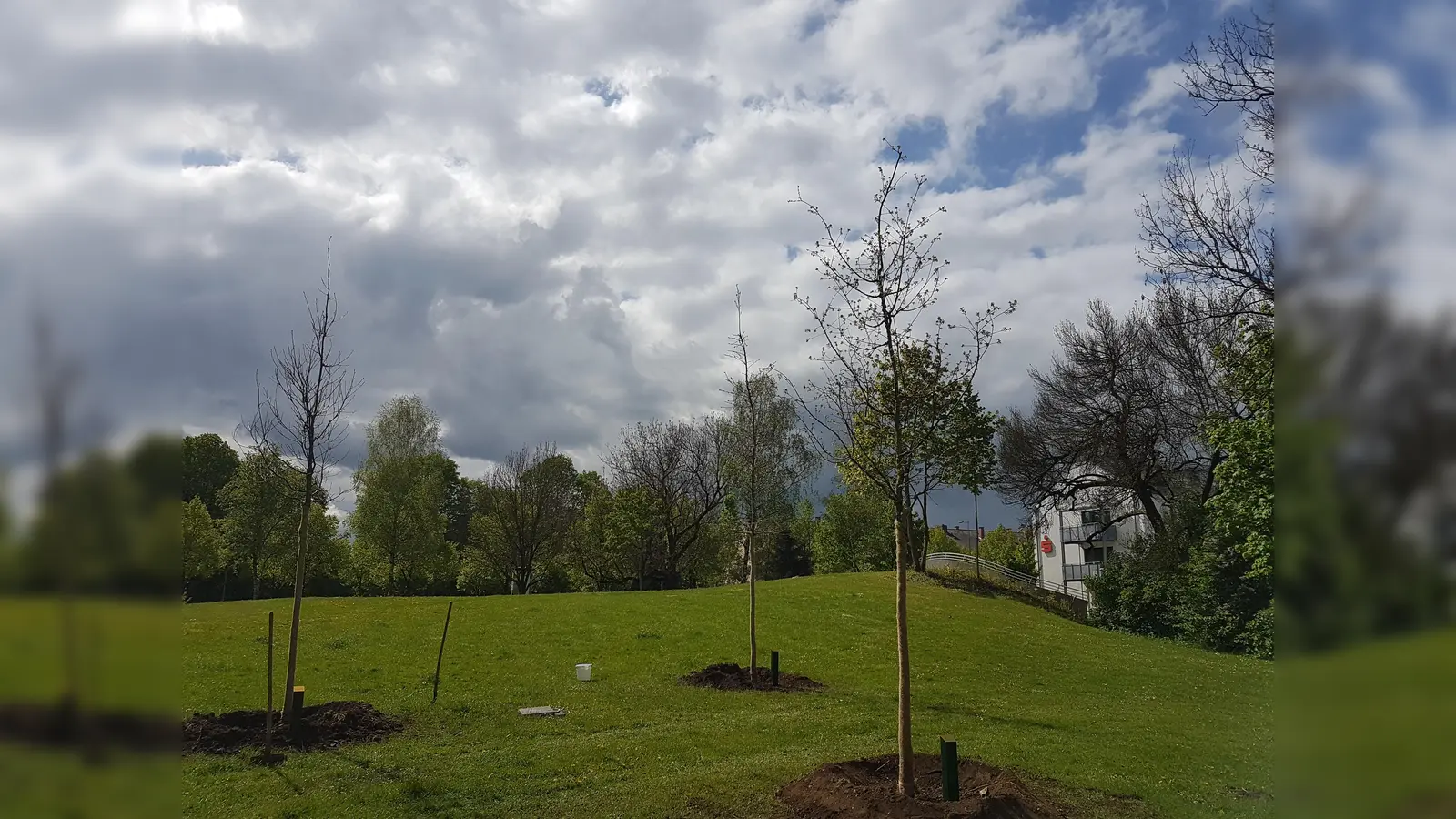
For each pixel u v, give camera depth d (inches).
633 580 2566.4
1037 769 450.3
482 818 375.6
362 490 2233.0
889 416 410.0
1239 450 979.9
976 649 1062.4
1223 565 1341.0
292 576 2207.2
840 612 1270.9
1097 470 1846.7
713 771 438.6
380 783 430.6
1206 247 818.8
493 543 2479.1
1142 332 1684.3
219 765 457.7
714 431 2314.2
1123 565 1686.8
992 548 3346.5
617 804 387.5
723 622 1131.9
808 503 3139.8
